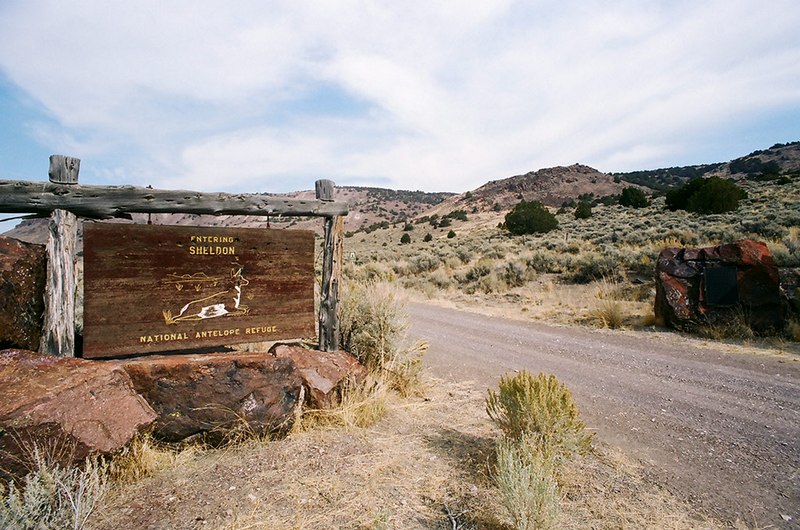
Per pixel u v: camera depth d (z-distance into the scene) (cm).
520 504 308
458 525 320
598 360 837
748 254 1066
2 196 396
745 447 469
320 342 580
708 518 343
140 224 454
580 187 15838
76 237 430
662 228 2695
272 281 525
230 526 309
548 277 1909
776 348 906
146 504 330
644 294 1475
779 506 361
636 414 564
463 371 762
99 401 358
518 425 424
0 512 262
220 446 432
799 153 13825
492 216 10588
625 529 325
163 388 408
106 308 436
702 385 680
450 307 1579
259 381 446
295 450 430
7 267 379
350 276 2050
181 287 474
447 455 439
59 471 317
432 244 4994
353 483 375
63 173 420
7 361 358
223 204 497
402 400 600
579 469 419
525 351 912
